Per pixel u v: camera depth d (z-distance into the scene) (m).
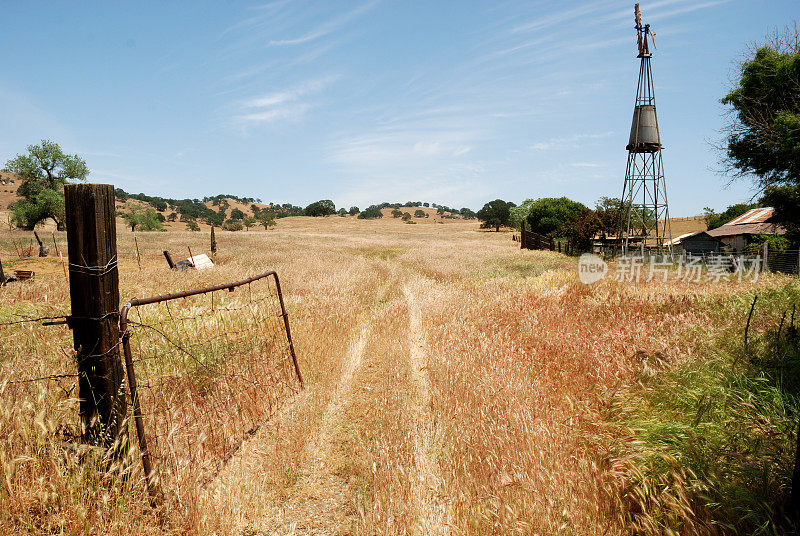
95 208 3.01
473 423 4.30
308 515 3.44
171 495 3.16
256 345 5.94
